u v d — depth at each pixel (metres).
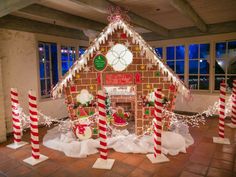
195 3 3.73
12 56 4.66
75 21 4.41
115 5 3.68
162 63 3.68
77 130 3.95
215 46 5.79
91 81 3.97
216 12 4.34
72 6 3.76
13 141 4.24
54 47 5.80
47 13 3.79
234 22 5.18
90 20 4.82
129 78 3.90
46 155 3.55
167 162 3.22
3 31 4.45
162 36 6.45
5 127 4.25
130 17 4.21
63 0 3.41
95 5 3.22
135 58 3.85
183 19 4.97
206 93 5.99
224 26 5.33
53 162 3.30
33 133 3.34
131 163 3.22
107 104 4.18
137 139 3.89
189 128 4.82
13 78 4.70
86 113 4.03
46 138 4.28
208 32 5.59
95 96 4.01
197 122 5.28
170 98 3.88
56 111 5.73
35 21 4.84
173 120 4.35
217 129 4.72
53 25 5.28
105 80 3.94
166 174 2.89
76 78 3.98
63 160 3.36
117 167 3.11
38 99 5.27
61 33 5.52
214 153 3.50
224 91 3.97
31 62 5.08
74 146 3.68
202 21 5.00
